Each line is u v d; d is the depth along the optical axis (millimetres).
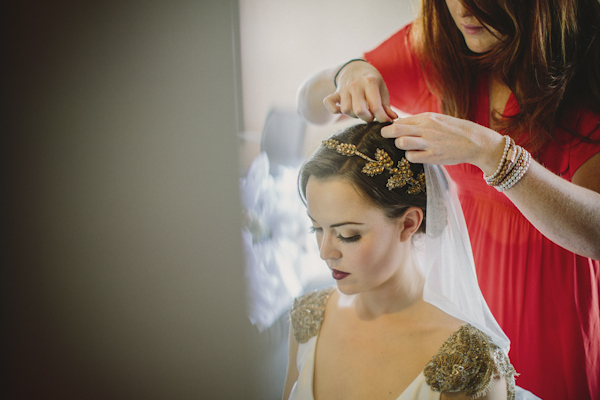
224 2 1533
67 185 1566
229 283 1557
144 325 1578
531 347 1076
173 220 1582
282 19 1560
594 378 1036
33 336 1590
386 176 713
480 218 1125
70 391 1598
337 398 803
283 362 1526
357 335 825
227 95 1580
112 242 1580
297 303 931
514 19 895
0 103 1516
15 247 1576
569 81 896
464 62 1055
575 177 954
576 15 857
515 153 718
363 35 1568
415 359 750
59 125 1541
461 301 807
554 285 1022
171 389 1587
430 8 1048
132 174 1575
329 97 856
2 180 1550
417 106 1253
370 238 727
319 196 729
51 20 1480
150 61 1537
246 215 1564
